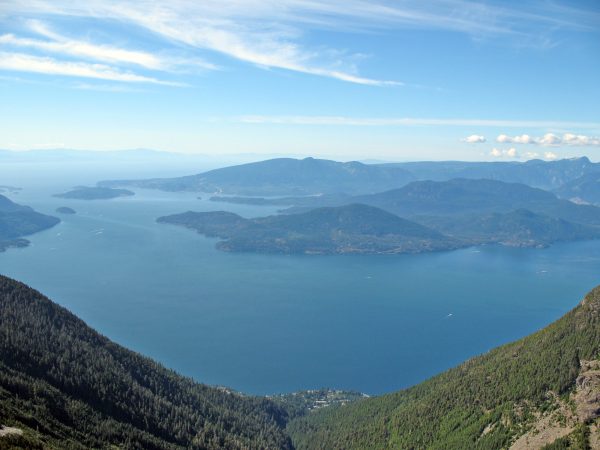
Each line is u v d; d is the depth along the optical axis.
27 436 161.88
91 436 198.62
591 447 185.75
